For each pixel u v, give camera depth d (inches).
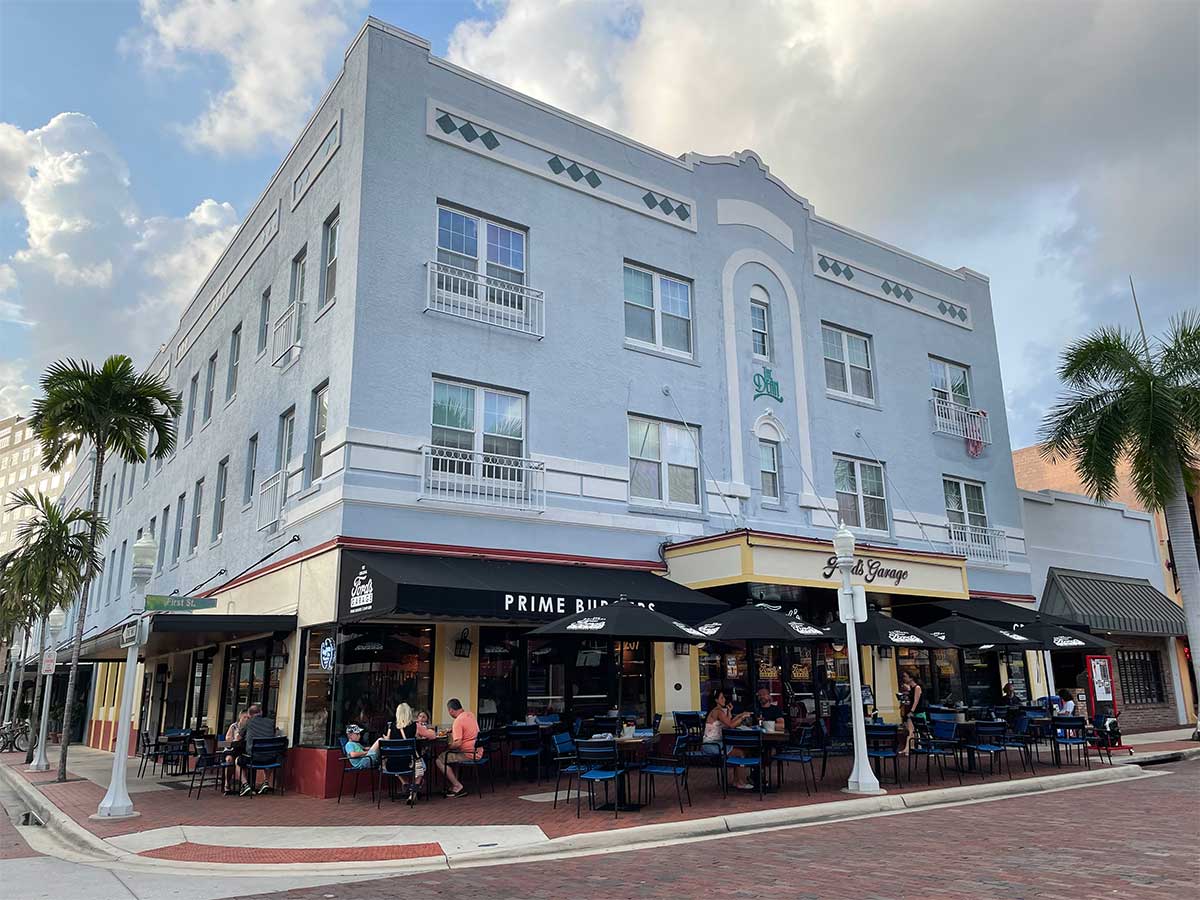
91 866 360.5
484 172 657.0
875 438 861.2
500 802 478.3
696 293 763.4
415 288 605.3
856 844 355.3
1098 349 879.1
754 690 678.5
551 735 579.2
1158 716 1025.5
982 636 618.2
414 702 557.3
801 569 638.5
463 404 617.0
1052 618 827.4
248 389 780.6
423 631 569.3
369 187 599.8
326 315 620.4
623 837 373.1
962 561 761.6
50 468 718.5
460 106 656.4
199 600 500.7
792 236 850.8
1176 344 887.1
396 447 572.4
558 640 621.9
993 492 962.1
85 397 685.9
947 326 977.5
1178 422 838.5
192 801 528.1
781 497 770.8
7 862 379.9
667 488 706.8
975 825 396.8
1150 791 500.1
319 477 597.6
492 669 592.1
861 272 904.9
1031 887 273.4
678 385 729.0
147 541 533.6
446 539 580.1
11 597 971.3
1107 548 1082.1
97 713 1305.4
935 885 279.1
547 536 624.7
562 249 687.7
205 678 801.6
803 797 472.4
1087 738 629.6
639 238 737.6
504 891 287.3
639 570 661.3
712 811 428.1
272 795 534.9
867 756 510.3
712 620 542.3
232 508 775.7
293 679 569.0
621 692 641.6
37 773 797.2
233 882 316.5
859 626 559.8
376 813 453.7
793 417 800.3
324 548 552.1
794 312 830.5
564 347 669.9
